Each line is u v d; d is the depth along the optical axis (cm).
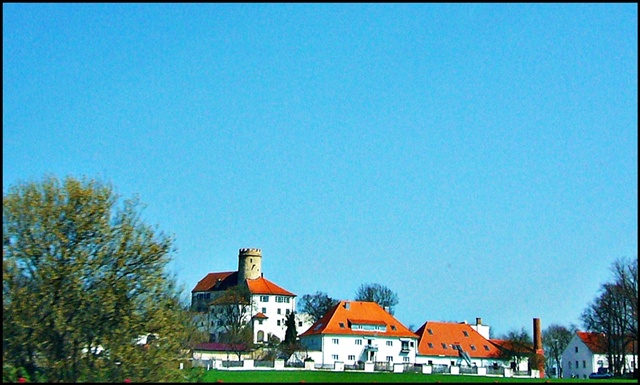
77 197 5044
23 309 4738
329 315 14650
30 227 4941
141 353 4872
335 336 14075
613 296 10869
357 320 14375
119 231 5109
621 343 12850
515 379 7844
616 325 11088
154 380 4812
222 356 13100
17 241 4931
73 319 4869
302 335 14950
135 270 5075
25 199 4972
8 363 4778
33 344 4781
